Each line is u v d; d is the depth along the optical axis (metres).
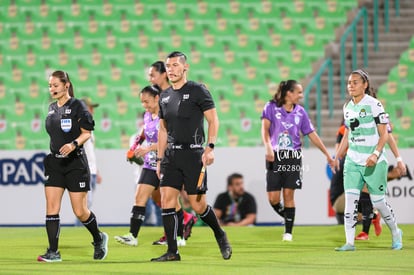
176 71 26.56
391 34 69.19
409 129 59.97
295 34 71.56
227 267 25.64
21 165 49.53
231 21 72.81
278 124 36.50
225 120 63.81
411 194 48.16
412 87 63.69
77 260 28.86
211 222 27.61
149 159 34.16
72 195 27.91
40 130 65.25
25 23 74.56
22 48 72.56
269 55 69.69
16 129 65.12
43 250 33.00
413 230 41.88
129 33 73.06
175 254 27.61
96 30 73.44
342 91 63.09
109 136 63.81
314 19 72.31
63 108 27.53
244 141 62.34
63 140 27.53
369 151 30.55
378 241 35.69
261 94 66.31
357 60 67.38
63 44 72.50
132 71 69.62
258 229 42.81
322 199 48.62
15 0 75.81
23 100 68.69
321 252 30.91
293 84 36.38
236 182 47.84
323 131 60.16
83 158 27.98
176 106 26.59
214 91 66.75
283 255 29.83
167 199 27.03
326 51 69.62
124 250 32.69
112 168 49.19
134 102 67.38
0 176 49.53
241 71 68.44
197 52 70.56
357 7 73.31
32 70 70.94
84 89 68.12
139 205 34.28
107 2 75.44
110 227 47.00
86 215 28.36
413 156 48.12
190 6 74.56
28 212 49.44
